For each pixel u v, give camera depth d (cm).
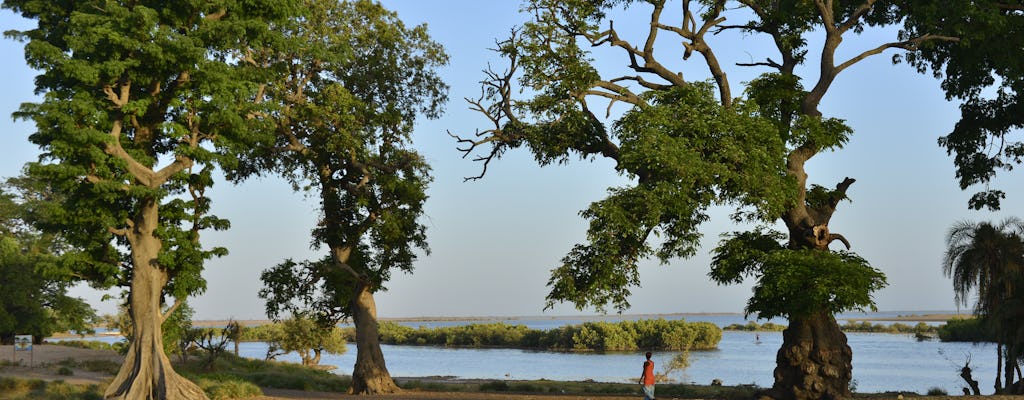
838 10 2892
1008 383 3231
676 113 2409
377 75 3778
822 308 2419
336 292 3778
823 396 2488
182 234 2816
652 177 2366
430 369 8981
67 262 2698
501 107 2977
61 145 2458
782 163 2433
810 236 2505
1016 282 3222
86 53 2548
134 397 2608
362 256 3822
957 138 3588
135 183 2723
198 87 2695
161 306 2961
